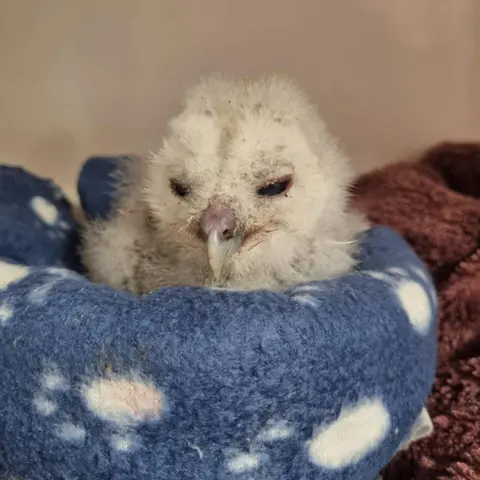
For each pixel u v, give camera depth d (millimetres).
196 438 152
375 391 167
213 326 148
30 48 287
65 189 304
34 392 159
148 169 218
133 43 291
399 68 307
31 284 170
